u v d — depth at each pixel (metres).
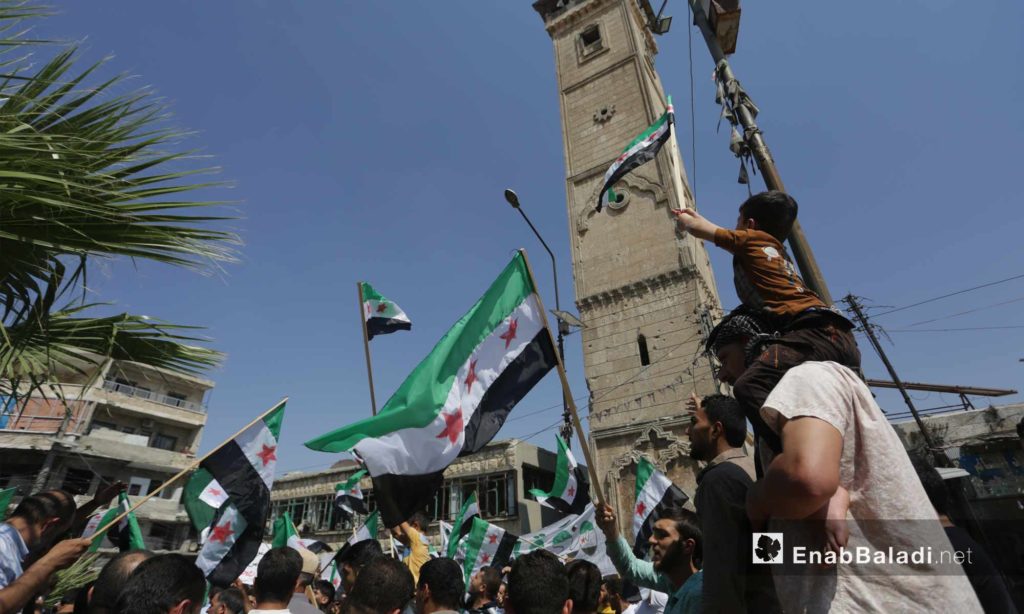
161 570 3.01
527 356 5.90
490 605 6.56
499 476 25.16
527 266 6.24
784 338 2.00
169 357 5.43
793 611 1.39
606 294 22.91
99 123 4.34
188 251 4.21
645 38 32.59
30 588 3.31
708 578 2.09
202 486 7.22
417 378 5.71
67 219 3.91
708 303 21.86
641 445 19.44
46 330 4.56
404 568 3.83
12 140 3.60
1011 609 2.13
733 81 7.74
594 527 11.02
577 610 4.01
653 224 23.34
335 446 5.37
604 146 26.77
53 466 26.55
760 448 1.91
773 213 2.56
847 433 1.48
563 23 32.03
